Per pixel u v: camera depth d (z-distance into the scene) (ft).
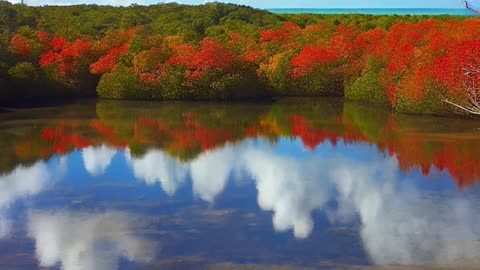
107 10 224.94
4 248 46.52
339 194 60.95
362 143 88.43
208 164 74.84
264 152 82.64
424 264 42.88
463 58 104.58
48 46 151.33
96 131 98.84
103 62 149.18
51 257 44.55
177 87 143.95
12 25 175.32
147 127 103.81
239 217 53.67
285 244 46.78
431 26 146.61
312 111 127.13
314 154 81.15
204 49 144.97
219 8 227.81
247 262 43.27
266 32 170.91
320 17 231.71
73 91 150.00
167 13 221.25
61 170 71.67
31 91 138.82
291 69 157.38
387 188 63.05
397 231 49.60
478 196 59.67
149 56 145.59
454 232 49.39
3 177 68.18
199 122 110.22
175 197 60.18
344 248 46.01
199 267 42.45
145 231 50.16
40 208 56.80
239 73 149.69
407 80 118.01
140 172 70.74
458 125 103.60
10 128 100.89
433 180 66.08
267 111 127.03
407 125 104.63
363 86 140.15
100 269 42.37
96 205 57.67
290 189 62.90
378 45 144.77
